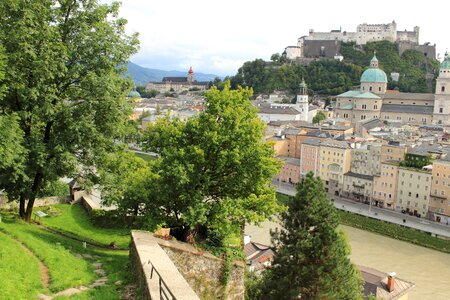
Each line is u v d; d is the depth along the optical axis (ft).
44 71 133.28
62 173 150.71
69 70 144.36
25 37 131.85
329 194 635.25
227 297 124.77
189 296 81.30
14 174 133.08
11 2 129.29
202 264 118.73
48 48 135.44
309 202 177.06
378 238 458.50
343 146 623.36
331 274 165.37
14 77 133.80
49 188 172.76
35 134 153.28
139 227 144.15
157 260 97.91
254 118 147.13
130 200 145.48
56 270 101.09
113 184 156.15
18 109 145.79
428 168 535.19
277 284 171.53
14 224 138.41
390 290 275.80
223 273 123.13
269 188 150.20
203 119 141.59
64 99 150.51
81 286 96.94
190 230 136.36
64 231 176.86
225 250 127.54
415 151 567.59
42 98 140.97
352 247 427.74
